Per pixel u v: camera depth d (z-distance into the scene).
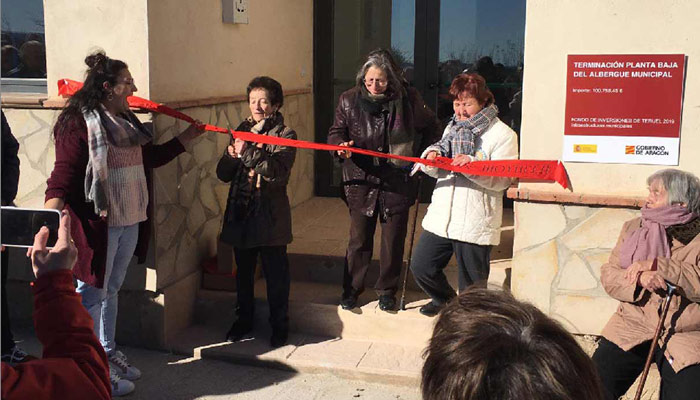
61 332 1.67
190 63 4.68
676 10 3.67
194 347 4.46
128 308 4.55
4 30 4.73
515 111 6.32
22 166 4.61
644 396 3.86
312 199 6.80
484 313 1.30
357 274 4.48
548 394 1.18
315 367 4.21
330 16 6.60
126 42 4.24
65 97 4.36
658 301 3.00
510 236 5.45
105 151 3.72
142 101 4.16
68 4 4.33
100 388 1.66
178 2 4.50
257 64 5.62
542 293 4.07
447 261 4.23
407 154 4.25
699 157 3.75
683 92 3.72
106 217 3.79
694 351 2.84
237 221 4.30
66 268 1.72
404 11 6.40
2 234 1.73
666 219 2.96
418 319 4.40
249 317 4.57
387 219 4.37
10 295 4.79
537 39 3.87
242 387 4.07
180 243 4.66
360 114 4.29
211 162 5.01
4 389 1.48
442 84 6.41
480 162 3.91
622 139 3.83
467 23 6.28
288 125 6.16
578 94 3.85
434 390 1.26
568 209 3.96
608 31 3.77
